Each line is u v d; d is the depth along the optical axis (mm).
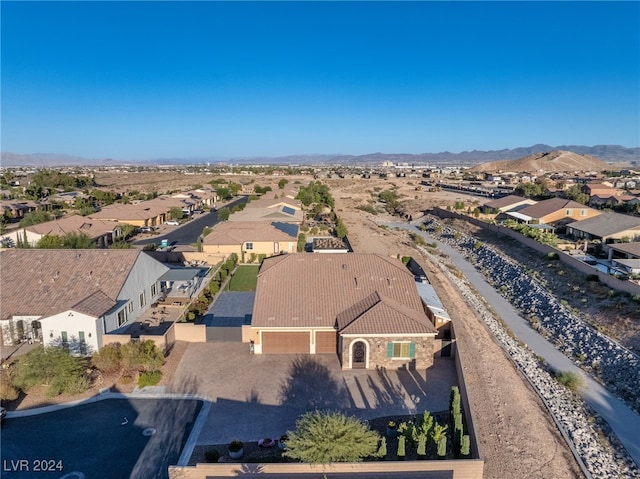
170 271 48812
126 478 21000
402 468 20688
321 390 29000
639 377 31672
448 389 29453
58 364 28141
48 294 36312
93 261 39750
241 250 63031
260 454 22703
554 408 28969
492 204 100312
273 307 35000
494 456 23125
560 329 42000
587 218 75438
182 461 22188
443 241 85375
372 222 99625
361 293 36438
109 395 28047
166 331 34750
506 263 62344
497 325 43406
